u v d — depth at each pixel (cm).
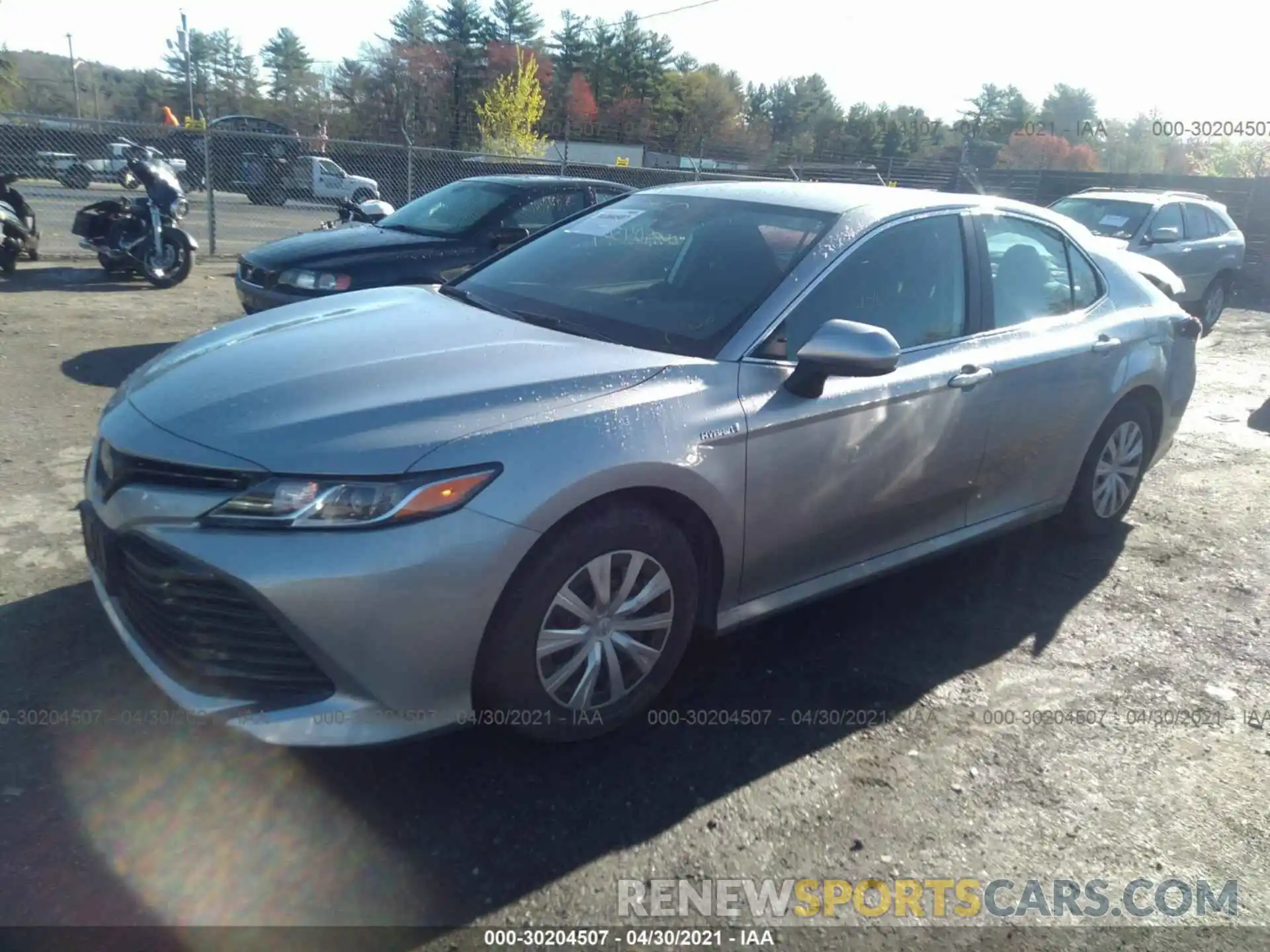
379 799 289
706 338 345
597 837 280
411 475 268
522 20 6256
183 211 1082
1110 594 457
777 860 277
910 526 396
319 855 266
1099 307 476
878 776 315
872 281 380
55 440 559
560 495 281
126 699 323
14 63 5175
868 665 380
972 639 406
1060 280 463
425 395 291
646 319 362
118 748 301
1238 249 1388
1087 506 490
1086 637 415
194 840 268
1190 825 303
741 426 322
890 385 365
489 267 444
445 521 268
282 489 263
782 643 392
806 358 329
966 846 288
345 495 263
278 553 259
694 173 1881
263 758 302
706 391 322
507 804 290
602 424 296
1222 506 593
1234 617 443
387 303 395
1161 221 1292
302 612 259
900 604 432
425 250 778
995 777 319
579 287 395
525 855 272
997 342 416
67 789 282
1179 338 513
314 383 299
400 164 2239
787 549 350
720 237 392
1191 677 389
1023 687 373
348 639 263
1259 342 1262
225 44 6588
